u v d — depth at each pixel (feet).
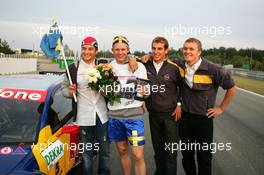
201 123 14.23
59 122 14.49
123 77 13.96
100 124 14.89
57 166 12.92
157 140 15.15
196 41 13.70
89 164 14.98
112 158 19.74
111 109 14.16
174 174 15.01
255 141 24.06
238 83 85.71
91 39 14.44
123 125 14.15
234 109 39.34
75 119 14.71
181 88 14.71
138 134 13.99
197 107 14.12
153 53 14.37
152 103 14.79
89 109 14.62
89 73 13.67
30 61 99.91
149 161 19.10
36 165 11.36
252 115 35.17
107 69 13.78
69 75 14.42
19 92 14.25
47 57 14.75
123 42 13.92
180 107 14.66
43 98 14.02
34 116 13.26
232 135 25.75
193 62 13.87
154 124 15.02
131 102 13.96
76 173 16.11
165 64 14.53
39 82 15.66
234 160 19.58
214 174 17.21
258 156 20.45
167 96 14.57
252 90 66.44
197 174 16.12
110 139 14.56
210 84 13.99
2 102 13.73
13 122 13.03
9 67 83.71
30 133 12.66
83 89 14.52
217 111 14.07
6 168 10.62
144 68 14.30
